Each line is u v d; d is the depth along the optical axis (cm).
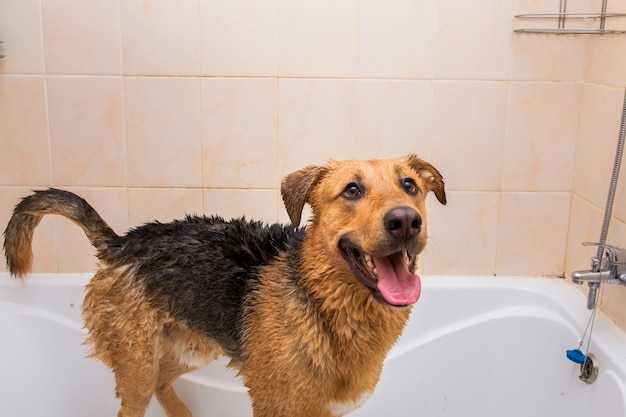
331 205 169
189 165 261
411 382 255
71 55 250
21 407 243
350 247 164
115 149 259
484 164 261
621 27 224
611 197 210
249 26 248
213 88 253
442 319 260
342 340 172
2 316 253
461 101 255
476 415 249
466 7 247
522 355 247
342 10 247
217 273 192
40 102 255
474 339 255
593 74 244
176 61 251
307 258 175
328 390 176
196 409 249
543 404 235
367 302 170
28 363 250
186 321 197
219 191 263
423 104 255
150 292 196
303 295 174
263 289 184
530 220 265
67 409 249
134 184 262
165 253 196
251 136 258
